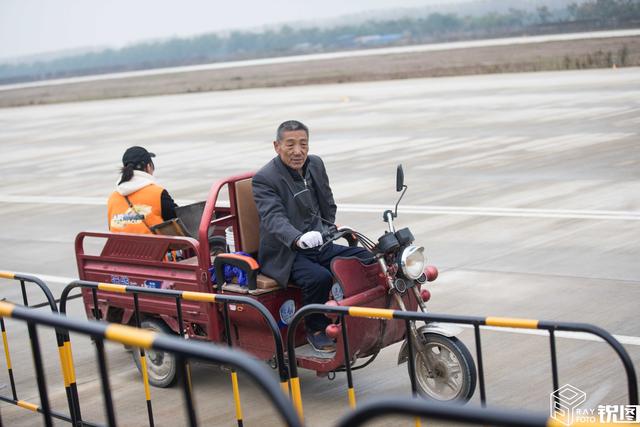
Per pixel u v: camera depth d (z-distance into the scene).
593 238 9.19
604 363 5.73
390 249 5.15
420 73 47.09
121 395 5.97
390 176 14.59
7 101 73.94
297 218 5.56
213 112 34.19
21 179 19.70
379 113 25.95
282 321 5.52
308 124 24.77
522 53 55.69
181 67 147.38
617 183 12.08
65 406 5.89
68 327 3.01
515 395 5.34
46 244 11.91
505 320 3.71
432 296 7.68
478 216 10.84
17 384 6.43
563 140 16.72
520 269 8.30
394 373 5.96
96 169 20.09
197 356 2.55
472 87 32.53
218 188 5.73
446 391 5.20
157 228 6.16
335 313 4.21
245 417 5.39
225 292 5.60
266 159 18.50
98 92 72.88
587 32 82.75
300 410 4.43
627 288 7.36
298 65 84.50
